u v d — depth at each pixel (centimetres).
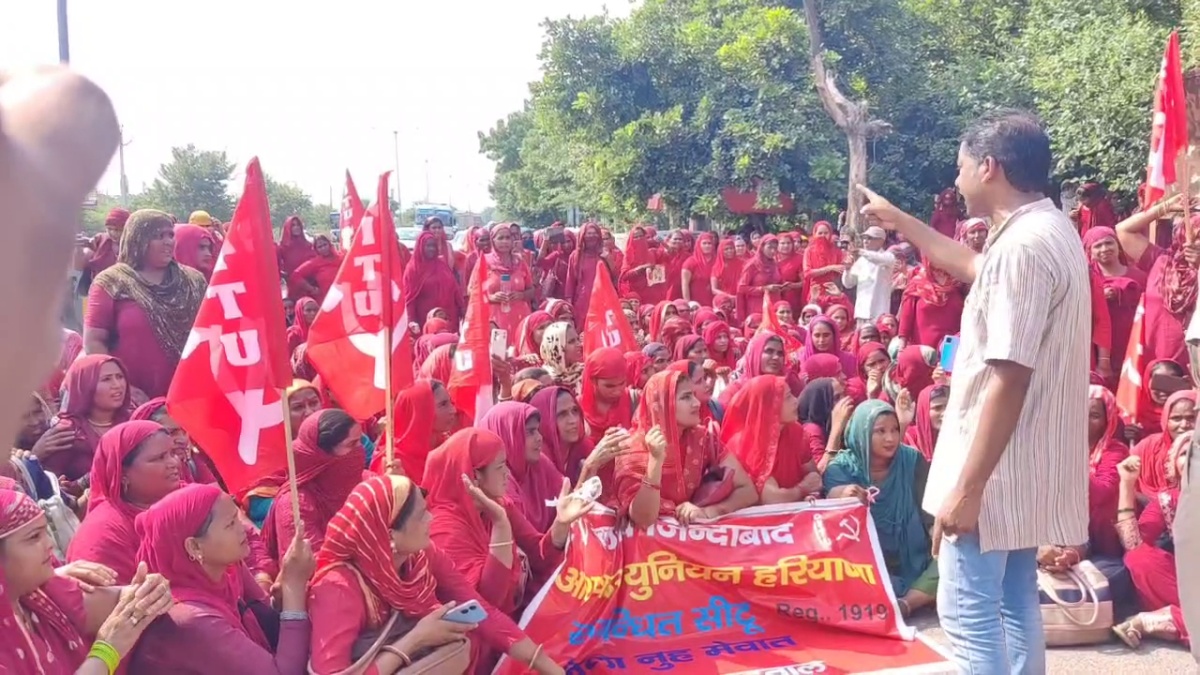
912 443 641
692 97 1997
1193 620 304
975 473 307
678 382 498
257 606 390
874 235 1141
